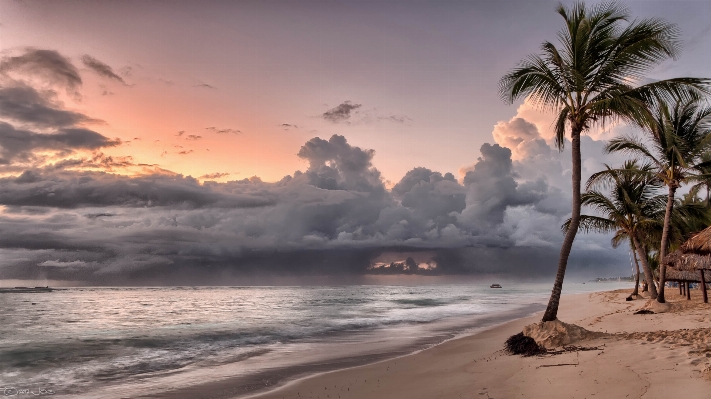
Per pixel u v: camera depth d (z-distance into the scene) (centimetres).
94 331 2558
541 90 1420
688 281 2936
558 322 1255
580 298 4838
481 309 4031
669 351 924
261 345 1927
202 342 2059
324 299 7212
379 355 1570
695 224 2977
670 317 1772
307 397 985
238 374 1312
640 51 1269
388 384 1038
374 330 2416
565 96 1401
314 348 1797
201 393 1096
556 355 1077
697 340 1008
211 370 1395
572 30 1334
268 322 2994
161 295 9712
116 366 1508
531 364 1023
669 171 2189
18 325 2970
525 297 6981
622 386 733
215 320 3209
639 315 1988
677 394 647
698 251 1270
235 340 2108
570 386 782
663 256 2198
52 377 1347
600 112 1294
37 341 2153
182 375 1332
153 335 2338
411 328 2467
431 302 5709
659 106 1330
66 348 1922
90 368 1480
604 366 888
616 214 2911
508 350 1261
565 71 1340
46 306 5394
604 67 1315
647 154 2217
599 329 1633
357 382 1102
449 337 2008
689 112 2131
